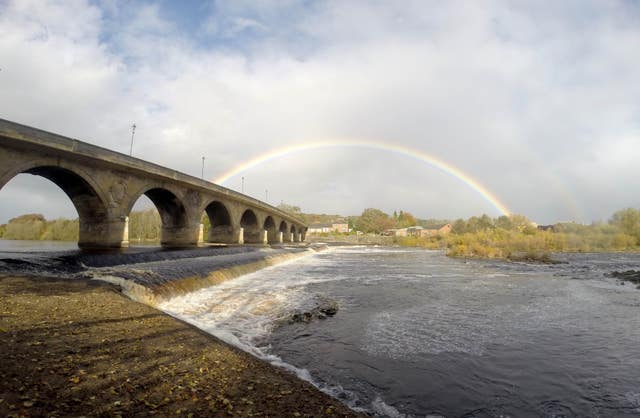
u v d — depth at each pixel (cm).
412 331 1405
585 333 1425
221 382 746
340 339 1286
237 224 6831
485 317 1655
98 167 3434
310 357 1102
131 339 945
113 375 714
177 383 713
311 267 3928
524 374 1020
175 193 4697
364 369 1020
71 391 628
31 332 917
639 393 919
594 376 1017
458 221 15350
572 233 9881
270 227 10244
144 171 3866
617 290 2561
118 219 3694
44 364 726
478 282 2867
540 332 1430
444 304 1939
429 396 871
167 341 962
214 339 1063
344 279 2900
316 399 723
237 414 611
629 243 9019
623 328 1505
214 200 5812
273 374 847
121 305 1283
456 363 1084
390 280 2905
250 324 1413
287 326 1419
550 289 2550
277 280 2656
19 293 1332
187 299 1728
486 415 794
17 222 10750
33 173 3275
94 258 2295
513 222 13700
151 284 1672
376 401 834
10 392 593
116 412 574
